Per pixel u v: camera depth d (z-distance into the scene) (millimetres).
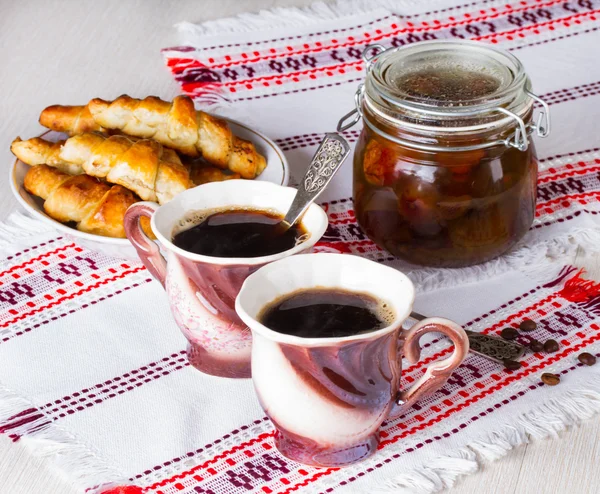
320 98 1235
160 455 924
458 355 884
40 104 1227
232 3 1384
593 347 987
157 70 1279
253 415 946
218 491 905
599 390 953
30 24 1350
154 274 974
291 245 940
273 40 1309
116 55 1302
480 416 943
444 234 1020
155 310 1023
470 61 1032
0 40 1322
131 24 1351
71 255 1074
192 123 1069
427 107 982
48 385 969
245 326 939
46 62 1289
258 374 885
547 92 1229
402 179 1009
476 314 1017
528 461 920
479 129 982
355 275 902
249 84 1253
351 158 1165
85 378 974
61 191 1040
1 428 942
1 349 997
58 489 910
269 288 897
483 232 1020
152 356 988
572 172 1143
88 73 1273
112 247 1024
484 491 904
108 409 952
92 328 1011
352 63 1278
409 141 994
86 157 1057
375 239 1046
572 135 1180
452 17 1333
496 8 1343
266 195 967
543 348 983
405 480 906
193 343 962
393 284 893
